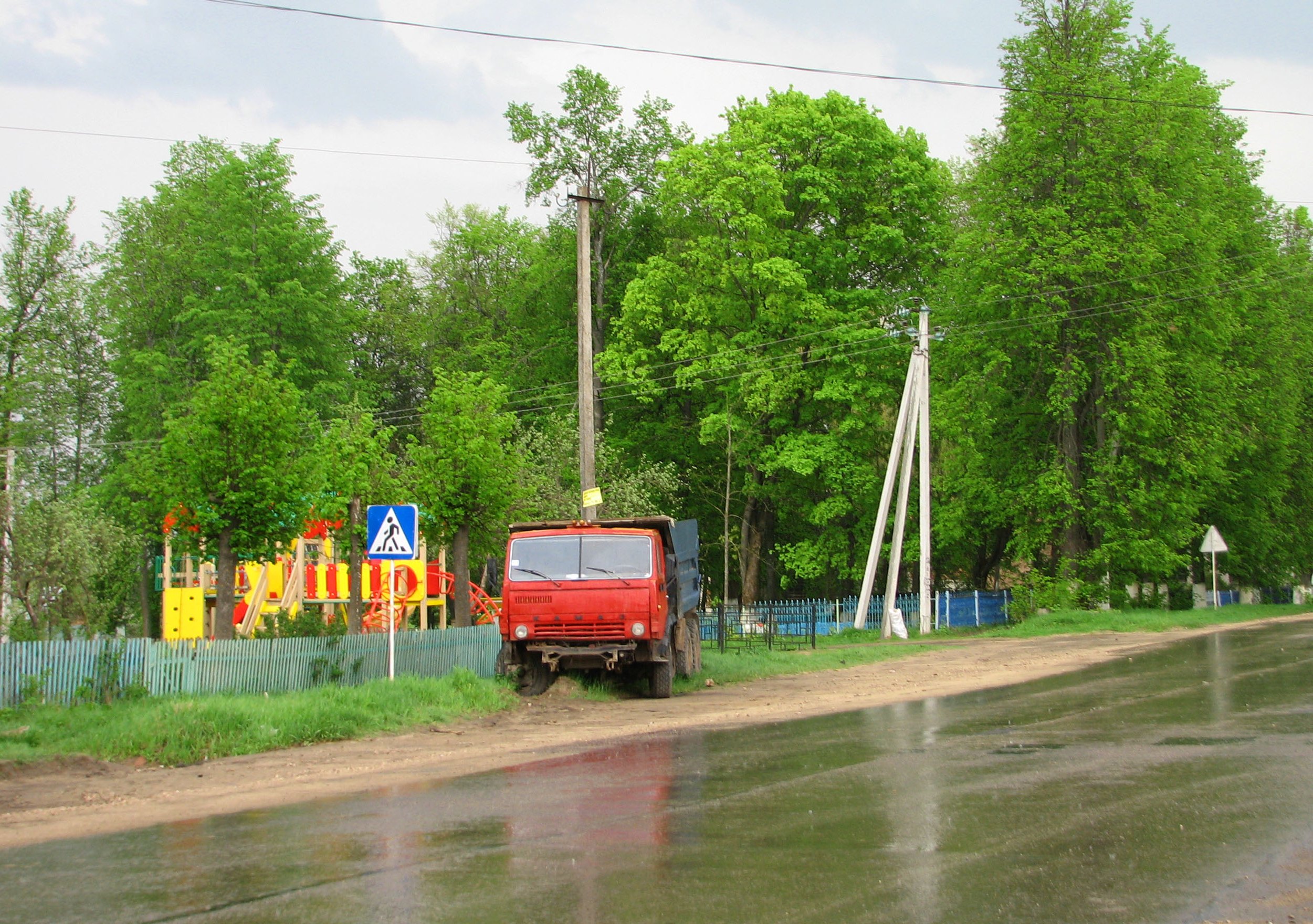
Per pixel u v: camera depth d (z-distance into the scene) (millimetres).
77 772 10727
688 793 8922
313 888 6215
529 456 31531
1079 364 38938
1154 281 38500
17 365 29938
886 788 8961
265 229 41062
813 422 44594
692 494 47594
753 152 40281
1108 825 7465
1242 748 10562
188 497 16906
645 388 41562
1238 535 48219
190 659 14820
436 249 55812
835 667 24031
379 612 26656
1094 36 39594
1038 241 38781
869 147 42094
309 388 41812
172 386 40125
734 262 41562
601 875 6379
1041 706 14836
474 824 7879
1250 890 5961
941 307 44156
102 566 22766
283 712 13062
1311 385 49812
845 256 42438
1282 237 51156
